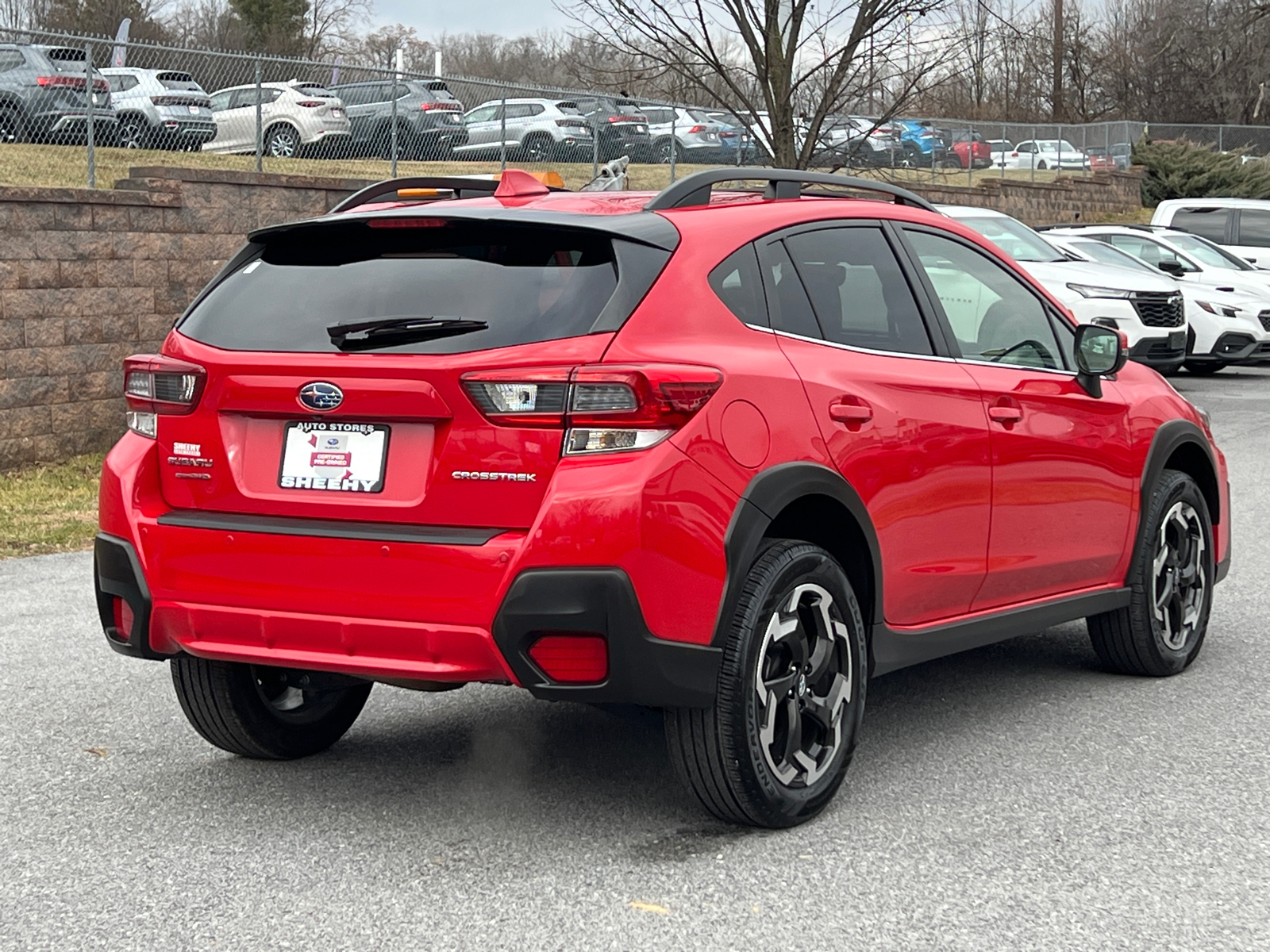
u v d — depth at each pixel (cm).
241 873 366
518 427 352
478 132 1683
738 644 371
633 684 351
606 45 1617
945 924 331
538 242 377
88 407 1216
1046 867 365
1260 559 797
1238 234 2253
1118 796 420
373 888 355
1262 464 1167
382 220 383
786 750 392
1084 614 523
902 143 2717
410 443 366
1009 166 3306
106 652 617
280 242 408
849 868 365
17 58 1220
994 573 474
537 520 347
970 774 442
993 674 573
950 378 455
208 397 388
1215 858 371
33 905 347
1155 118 6172
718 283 389
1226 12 6069
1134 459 538
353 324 372
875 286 448
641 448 351
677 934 327
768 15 1512
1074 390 512
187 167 1288
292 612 373
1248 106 6075
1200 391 1780
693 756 376
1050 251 1647
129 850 384
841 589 404
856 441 409
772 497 375
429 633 356
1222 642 621
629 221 382
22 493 1062
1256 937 323
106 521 404
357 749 477
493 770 451
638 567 347
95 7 4822
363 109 1549
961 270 491
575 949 319
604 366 350
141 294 1254
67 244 1189
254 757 466
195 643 390
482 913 339
